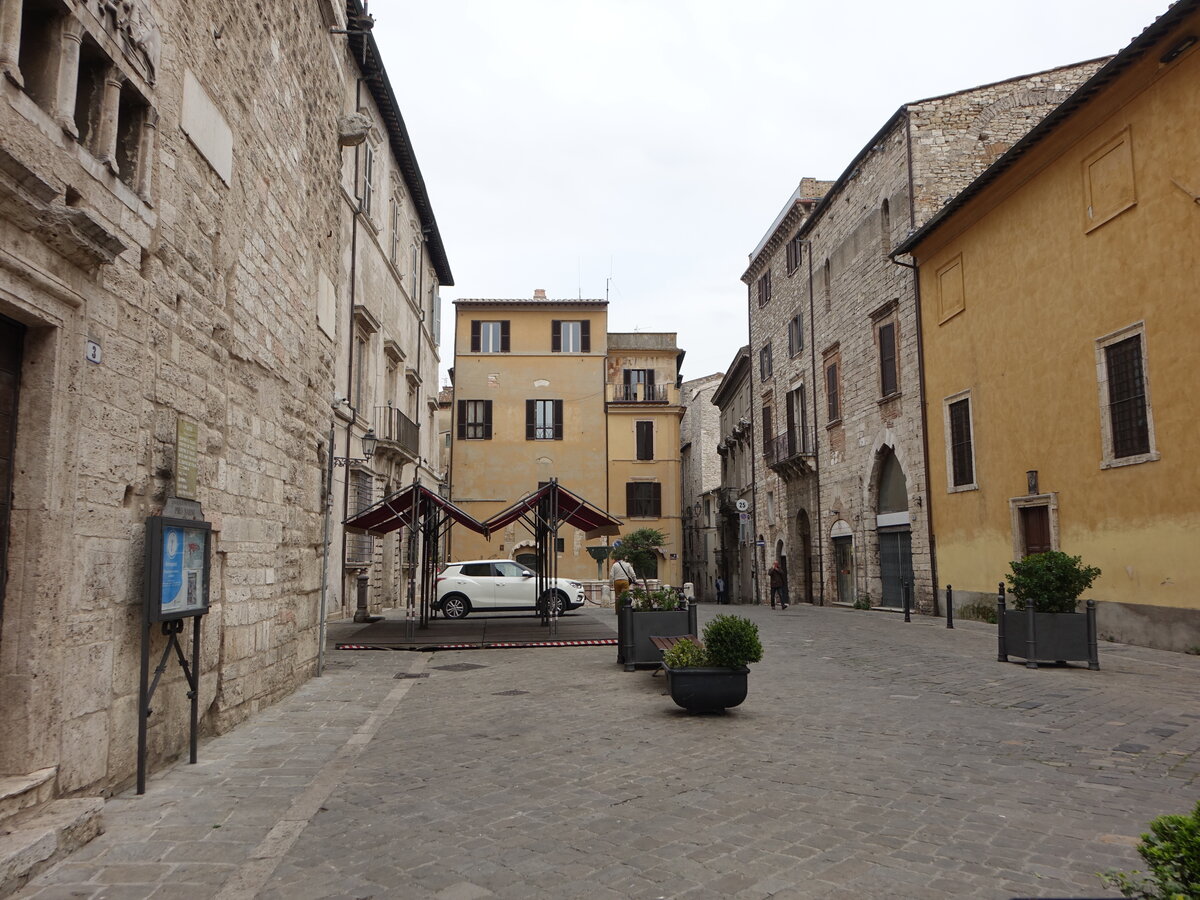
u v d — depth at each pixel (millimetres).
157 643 6070
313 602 11000
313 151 10648
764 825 4707
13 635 4453
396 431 24703
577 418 42469
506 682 10797
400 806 5230
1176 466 12844
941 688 9516
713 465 55188
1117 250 14180
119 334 5352
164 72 5980
